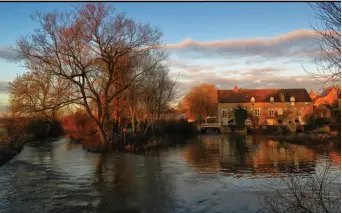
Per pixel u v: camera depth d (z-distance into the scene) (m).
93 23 34.16
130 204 14.01
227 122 75.19
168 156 29.97
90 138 48.72
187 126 64.94
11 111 40.44
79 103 36.31
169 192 15.96
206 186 17.14
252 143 42.78
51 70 33.47
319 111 66.88
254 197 14.67
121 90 37.56
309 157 27.67
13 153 31.83
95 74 37.03
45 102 34.72
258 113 75.06
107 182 18.41
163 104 48.44
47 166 24.56
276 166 23.23
